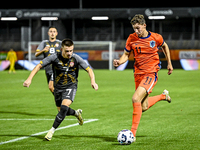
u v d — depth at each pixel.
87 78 37.16
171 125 11.65
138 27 9.58
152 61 9.82
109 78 36.75
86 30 68.44
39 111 15.33
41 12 59.72
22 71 52.72
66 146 8.84
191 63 55.06
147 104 10.28
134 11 59.97
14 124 12.21
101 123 12.24
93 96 20.89
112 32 67.12
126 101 18.50
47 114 14.50
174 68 55.41
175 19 66.50
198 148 8.48
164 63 55.56
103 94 21.97
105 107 16.31
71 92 9.86
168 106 16.28
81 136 10.13
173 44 61.53
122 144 8.94
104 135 10.26
